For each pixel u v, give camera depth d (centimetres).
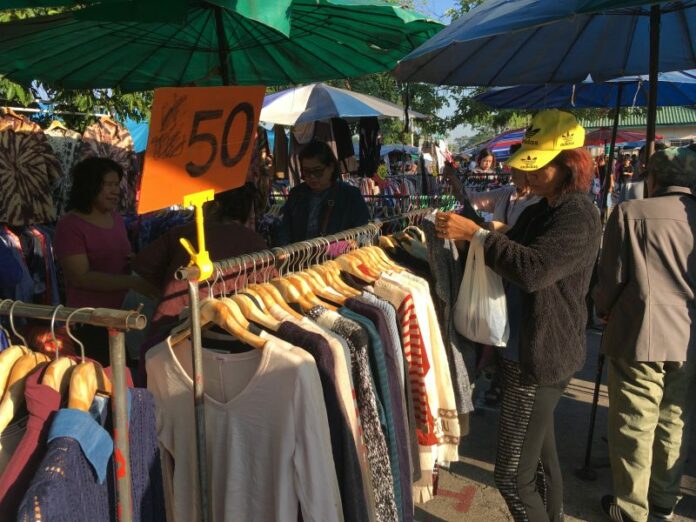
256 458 155
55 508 93
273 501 155
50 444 99
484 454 371
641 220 258
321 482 147
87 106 545
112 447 109
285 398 147
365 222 369
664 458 286
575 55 370
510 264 205
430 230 246
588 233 204
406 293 215
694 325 260
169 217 440
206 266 148
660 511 293
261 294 176
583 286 214
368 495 171
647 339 259
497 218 451
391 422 186
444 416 234
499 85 398
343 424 156
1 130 349
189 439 168
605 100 650
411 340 216
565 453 371
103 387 114
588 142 1370
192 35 330
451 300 251
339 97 566
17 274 248
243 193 248
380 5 242
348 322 174
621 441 277
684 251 254
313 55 370
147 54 358
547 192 218
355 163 651
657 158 267
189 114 142
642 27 348
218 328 171
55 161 387
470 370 261
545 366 210
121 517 113
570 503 317
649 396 270
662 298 257
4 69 351
